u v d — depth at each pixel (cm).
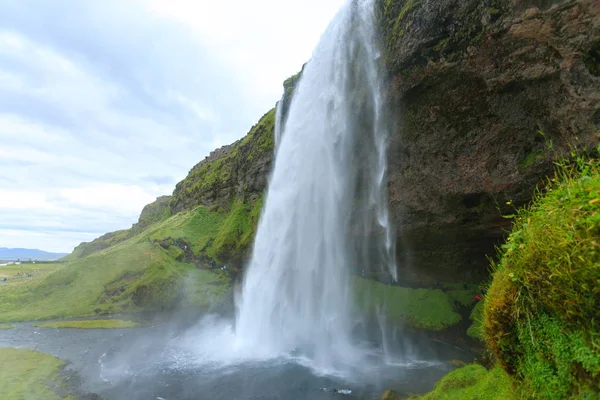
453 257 2114
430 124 1568
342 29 2066
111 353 1948
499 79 1252
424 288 2395
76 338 2272
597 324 279
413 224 1873
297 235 2505
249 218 3331
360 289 2456
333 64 2136
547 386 331
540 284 337
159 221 6338
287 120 2766
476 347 1850
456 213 1659
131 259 3644
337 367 1670
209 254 3575
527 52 1151
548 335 333
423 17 1394
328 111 2181
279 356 1858
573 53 1041
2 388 1449
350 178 2092
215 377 1573
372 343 2028
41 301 3158
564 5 1012
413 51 1456
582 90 1055
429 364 1677
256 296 2698
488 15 1191
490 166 1408
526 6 1092
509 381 459
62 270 3575
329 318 2320
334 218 2245
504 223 1562
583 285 281
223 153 5484
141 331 2450
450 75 1394
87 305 3056
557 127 1168
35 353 1948
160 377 1584
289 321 2411
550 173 1224
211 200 4566
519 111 1264
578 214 303
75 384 1507
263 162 3275
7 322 2694
